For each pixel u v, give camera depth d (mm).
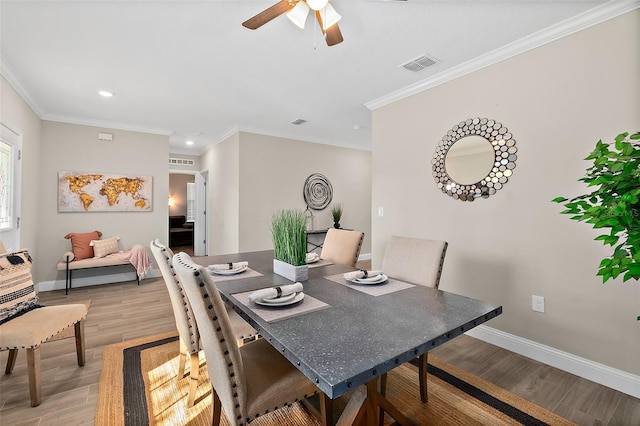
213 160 6297
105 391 1936
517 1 1944
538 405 1820
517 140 2451
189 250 8203
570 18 2105
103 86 3289
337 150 6258
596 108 2057
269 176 5328
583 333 2125
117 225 4746
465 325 1246
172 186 9594
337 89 3367
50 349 2490
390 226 3543
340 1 1935
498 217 2576
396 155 3484
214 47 2504
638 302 1913
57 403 1821
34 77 3053
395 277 2178
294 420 1714
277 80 3143
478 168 2701
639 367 1902
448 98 2955
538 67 2334
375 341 1083
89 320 3137
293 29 2262
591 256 2094
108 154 4684
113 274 4676
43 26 2205
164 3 1971
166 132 5164
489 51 2555
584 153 2111
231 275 2025
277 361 1425
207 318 1118
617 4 1932
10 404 1809
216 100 3730
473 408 1790
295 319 1278
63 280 4352
